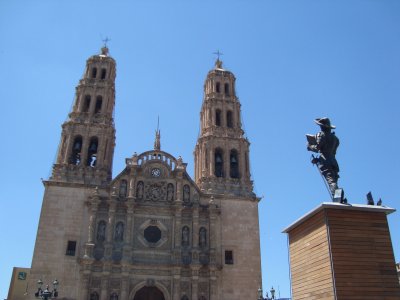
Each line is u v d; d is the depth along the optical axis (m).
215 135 75.44
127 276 59.59
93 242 61.06
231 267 63.56
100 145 69.88
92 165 70.25
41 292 50.59
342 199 24.69
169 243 63.88
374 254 23.45
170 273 61.66
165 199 66.94
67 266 59.03
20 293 80.19
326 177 26.23
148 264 61.03
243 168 73.31
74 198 63.88
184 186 68.75
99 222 63.38
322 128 27.08
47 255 59.16
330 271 22.88
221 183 71.06
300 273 26.55
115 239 62.56
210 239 64.62
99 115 73.31
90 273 58.91
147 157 69.81
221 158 74.94
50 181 64.06
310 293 24.95
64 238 60.78
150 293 60.94
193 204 66.44
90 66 78.94
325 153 26.67
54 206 62.59
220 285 62.03
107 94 75.94
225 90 83.12
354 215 24.27
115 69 81.00
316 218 25.17
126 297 58.44
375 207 24.31
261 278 63.62
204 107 81.25
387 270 23.20
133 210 64.50
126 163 68.56
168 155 70.56
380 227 24.25
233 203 68.69
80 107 73.38
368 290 22.52
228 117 80.81
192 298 59.91
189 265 61.91
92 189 65.12
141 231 63.72
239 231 66.56
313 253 25.06
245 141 76.25
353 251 23.30
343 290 22.27
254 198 69.50
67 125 70.94
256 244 66.12
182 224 65.69
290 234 28.89
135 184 66.81
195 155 80.38
